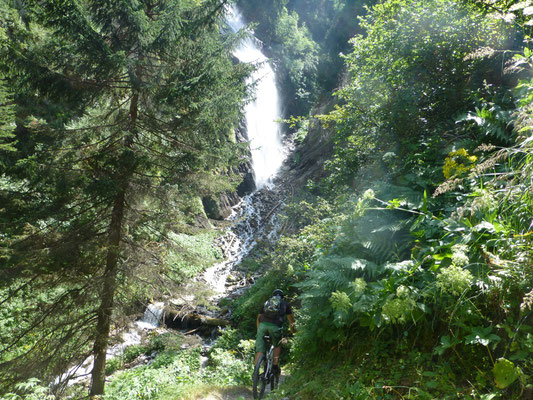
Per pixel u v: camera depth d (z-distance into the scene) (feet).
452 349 10.53
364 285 12.45
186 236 58.85
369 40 27.17
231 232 67.21
